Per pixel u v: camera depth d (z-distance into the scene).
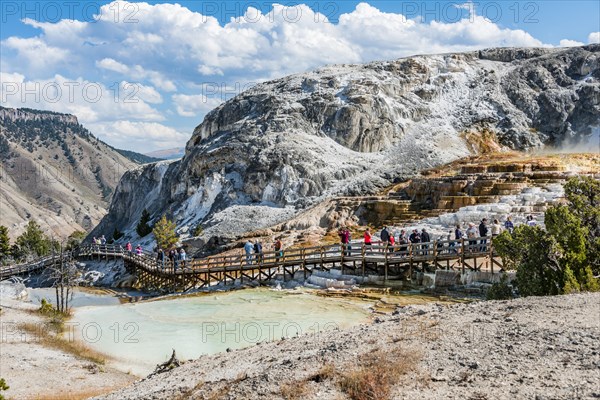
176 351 20.31
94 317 28.34
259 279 34.00
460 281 26.06
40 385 17.47
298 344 15.88
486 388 9.55
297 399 10.34
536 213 35.06
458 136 69.56
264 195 59.41
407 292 26.81
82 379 18.02
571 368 9.88
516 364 10.45
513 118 72.94
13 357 20.44
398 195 51.22
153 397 12.79
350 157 63.91
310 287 30.78
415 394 9.74
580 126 72.81
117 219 98.75
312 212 51.19
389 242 30.45
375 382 10.32
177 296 33.62
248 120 70.19
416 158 63.75
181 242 55.44
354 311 23.84
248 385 11.65
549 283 18.02
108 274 52.44
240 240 49.59
